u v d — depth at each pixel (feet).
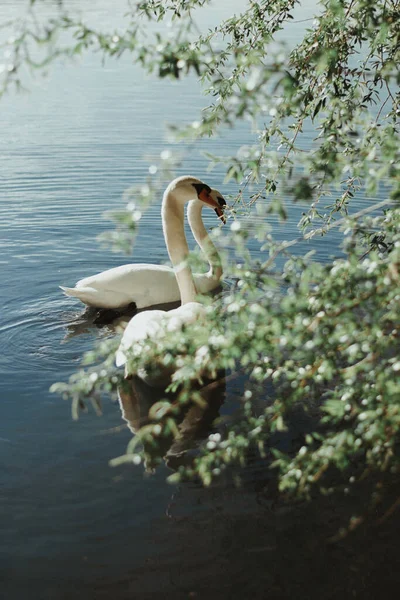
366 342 10.36
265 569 14.15
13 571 14.12
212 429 18.95
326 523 15.20
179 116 53.31
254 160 12.49
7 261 31.35
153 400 20.47
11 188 40.09
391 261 10.25
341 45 17.01
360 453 17.21
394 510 15.39
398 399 10.00
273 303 11.30
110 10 81.10
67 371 22.34
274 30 19.66
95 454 17.92
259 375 11.61
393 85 49.88
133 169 42.47
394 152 10.84
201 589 13.71
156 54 11.97
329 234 32.78
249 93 11.35
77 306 27.76
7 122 53.72
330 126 14.96
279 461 11.15
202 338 11.03
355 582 13.79
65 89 64.39
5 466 17.43
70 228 34.83
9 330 25.32
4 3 88.69
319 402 19.24
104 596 13.53
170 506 15.87
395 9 16.84
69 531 15.17
